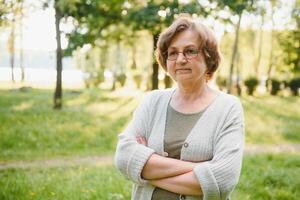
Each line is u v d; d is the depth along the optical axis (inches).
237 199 248.5
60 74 734.5
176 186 102.6
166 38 108.2
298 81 1485.0
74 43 701.9
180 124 107.6
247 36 1632.6
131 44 910.4
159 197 106.0
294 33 1464.1
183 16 110.0
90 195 246.1
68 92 1248.8
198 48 106.4
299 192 281.1
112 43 876.0
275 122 730.8
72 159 420.8
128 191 253.0
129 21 653.9
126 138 110.7
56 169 353.4
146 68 1670.8
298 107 1038.4
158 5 604.1
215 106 107.2
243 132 107.7
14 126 533.6
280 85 1494.8
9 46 1657.2
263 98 1293.1
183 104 109.6
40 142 479.2
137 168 105.7
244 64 1802.4
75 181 283.1
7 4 400.8
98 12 690.8
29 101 887.1
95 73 1695.4
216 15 556.4
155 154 106.2
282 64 1573.6
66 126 544.4
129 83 1720.0
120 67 1738.4
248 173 320.2
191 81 106.8
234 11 561.3
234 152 102.3
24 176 307.9
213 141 104.6
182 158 105.1
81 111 716.7
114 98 1051.3
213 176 99.6
